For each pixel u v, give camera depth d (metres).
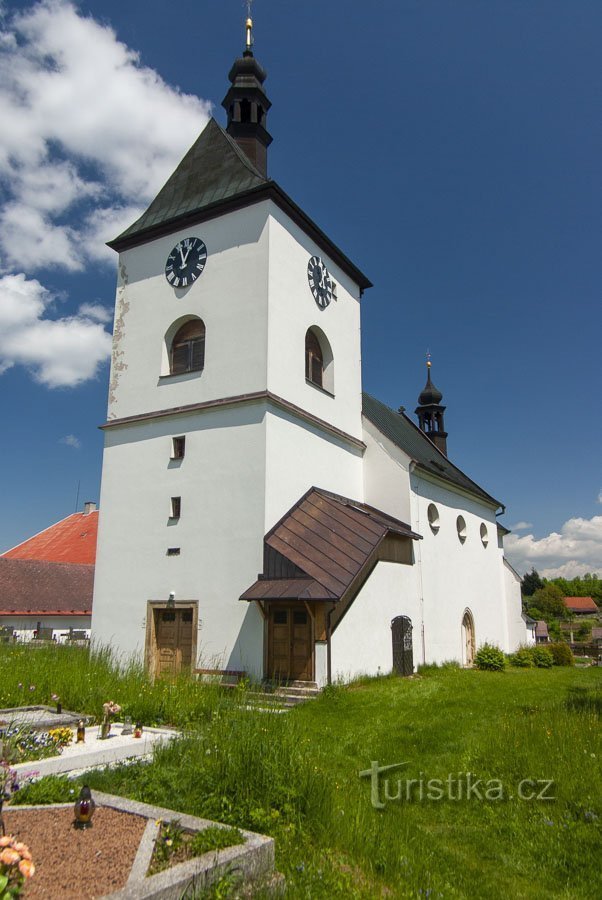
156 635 17.45
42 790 6.26
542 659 27.89
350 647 16.06
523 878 6.34
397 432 28.42
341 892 5.24
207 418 18.03
